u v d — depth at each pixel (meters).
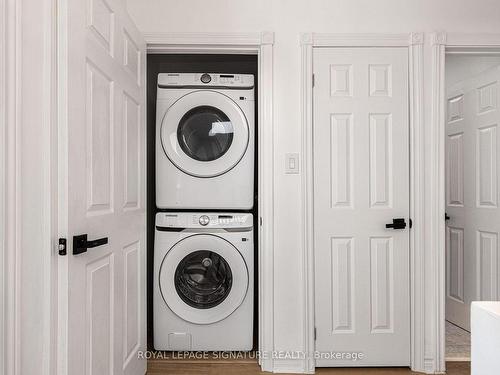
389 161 2.19
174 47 2.19
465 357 2.32
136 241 1.90
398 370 2.17
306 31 2.18
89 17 1.36
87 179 1.36
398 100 2.19
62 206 1.19
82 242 1.25
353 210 2.19
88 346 1.36
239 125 2.30
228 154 2.29
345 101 2.18
